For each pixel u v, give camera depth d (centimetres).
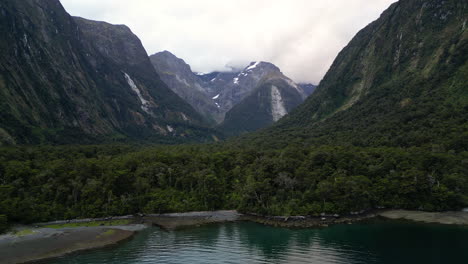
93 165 12369
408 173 10850
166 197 11838
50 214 10281
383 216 9938
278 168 11862
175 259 6856
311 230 8844
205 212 11200
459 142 12481
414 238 8006
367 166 11994
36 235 8612
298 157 13325
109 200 11094
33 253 7238
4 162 12425
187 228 9406
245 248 7519
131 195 11544
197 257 6969
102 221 10294
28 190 11119
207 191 11794
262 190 10919
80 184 11275
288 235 8488
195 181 12525
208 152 17500
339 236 8281
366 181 10875
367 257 6844
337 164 11969
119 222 10156
